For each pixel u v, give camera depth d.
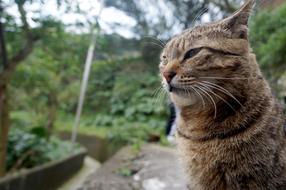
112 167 0.76
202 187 0.25
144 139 1.09
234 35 0.24
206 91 0.24
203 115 0.24
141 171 0.70
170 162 0.73
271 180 0.23
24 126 1.09
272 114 0.24
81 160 1.13
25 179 0.72
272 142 0.23
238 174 0.23
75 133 1.27
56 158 0.97
